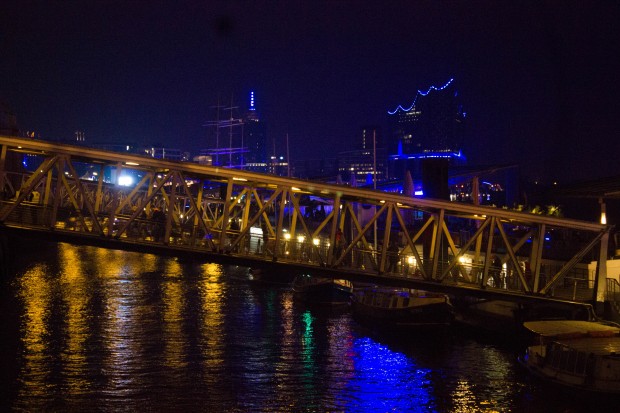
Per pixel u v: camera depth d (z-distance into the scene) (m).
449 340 43.53
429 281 39.41
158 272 84.38
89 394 31.47
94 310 53.44
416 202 39.97
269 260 38.62
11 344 40.66
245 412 29.47
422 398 31.30
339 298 56.88
